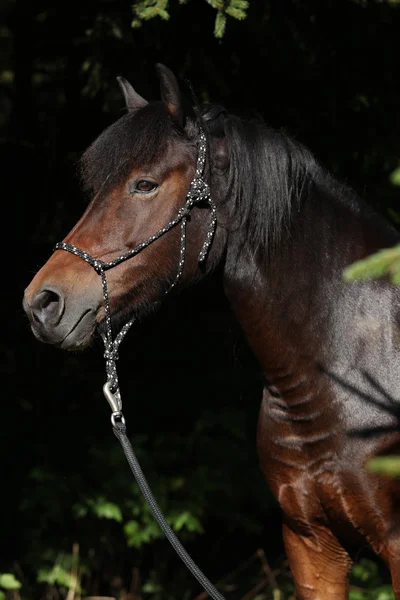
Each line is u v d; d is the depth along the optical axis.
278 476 3.53
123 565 6.46
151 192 3.24
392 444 3.25
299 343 3.36
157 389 6.71
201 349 6.65
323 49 5.64
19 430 6.66
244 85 5.82
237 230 3.38
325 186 3.51
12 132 6.79
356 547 3.58
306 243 3.39
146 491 3.17
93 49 5.46
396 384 3.27
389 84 5.73
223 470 6.31
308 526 3.52
